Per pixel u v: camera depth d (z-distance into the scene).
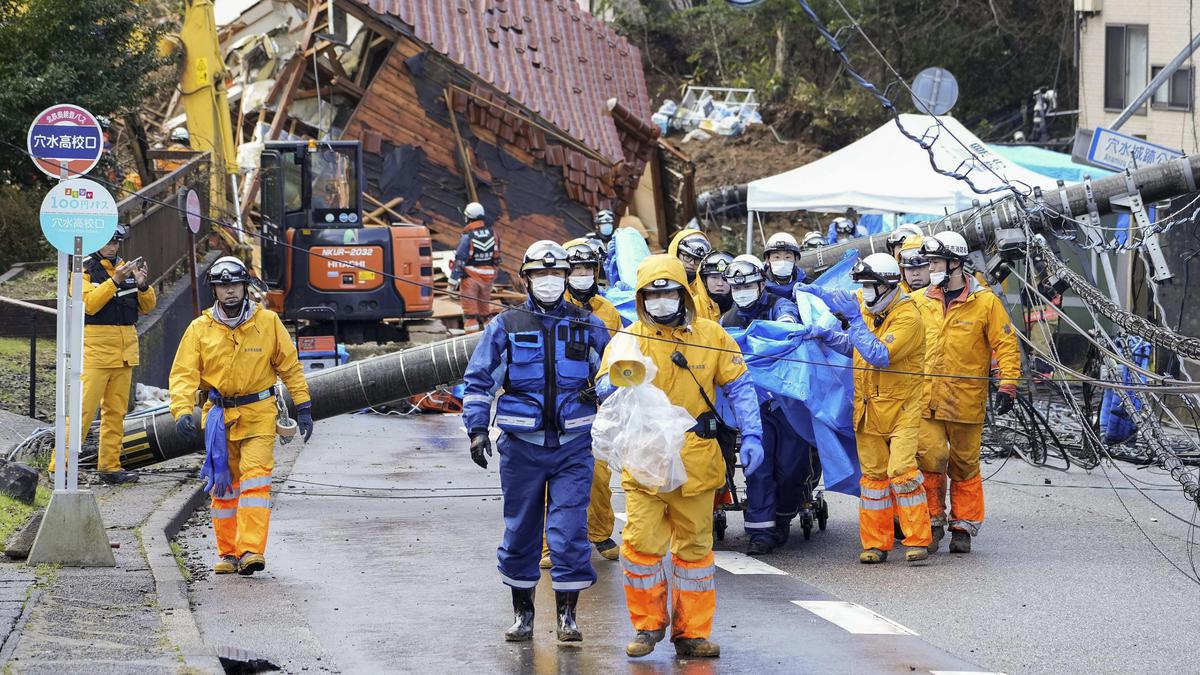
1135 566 9.66
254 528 8.86
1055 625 7.84
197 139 23.44
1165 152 17.72
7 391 14.58
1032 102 45.22
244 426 9.02
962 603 8.43
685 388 6.99
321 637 7.26
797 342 9.91
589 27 34.53
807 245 19.41
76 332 8.33
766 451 9.98
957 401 10.25
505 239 28.48
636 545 6.85
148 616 6.96
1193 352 11.20
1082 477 14.45
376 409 18.78
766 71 49.16
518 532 7.18
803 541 10.69
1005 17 45.38
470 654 6.93
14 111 19.23
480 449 7.12
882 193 23.30
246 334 9.02
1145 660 7.09
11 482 9.77
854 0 46.47
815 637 7.37
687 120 46.84
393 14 27.56
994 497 13.09
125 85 20.70
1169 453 11.43
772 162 43.72
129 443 12.34
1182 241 18.31
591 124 30.80
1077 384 19.08
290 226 19.72
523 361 7.12
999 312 10.66
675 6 54.34
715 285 10.50
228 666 6.40
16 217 21.06
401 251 19.75
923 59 45.84
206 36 23.44
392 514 11.52
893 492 9.94
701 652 6.91
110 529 9.64
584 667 6.68
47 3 19.45
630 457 6.69
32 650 6.00
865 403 9.73
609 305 8.41
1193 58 27.89
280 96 28.39
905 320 9.64
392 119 27.69
